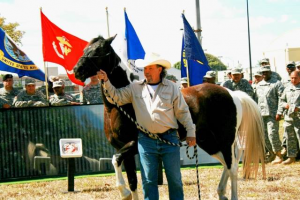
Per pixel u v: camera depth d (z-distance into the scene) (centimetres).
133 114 521
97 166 873
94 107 873
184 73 958
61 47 941
